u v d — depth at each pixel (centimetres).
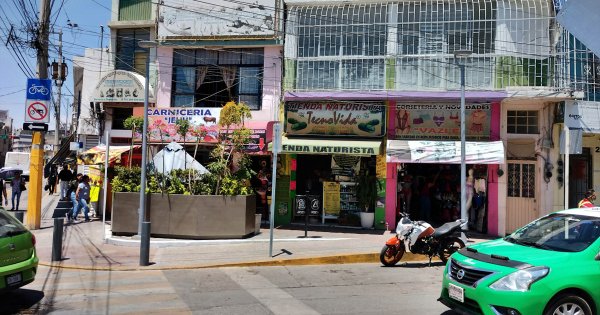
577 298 548
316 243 1265
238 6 1708
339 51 1598
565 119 1423
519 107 1511
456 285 600
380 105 1566
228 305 724
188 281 895
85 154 1873
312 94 1557
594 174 1576
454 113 1531
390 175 1562
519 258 581
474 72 1497
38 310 697
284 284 873
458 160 1423
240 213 1309
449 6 1527
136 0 1972
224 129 1625
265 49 1709
